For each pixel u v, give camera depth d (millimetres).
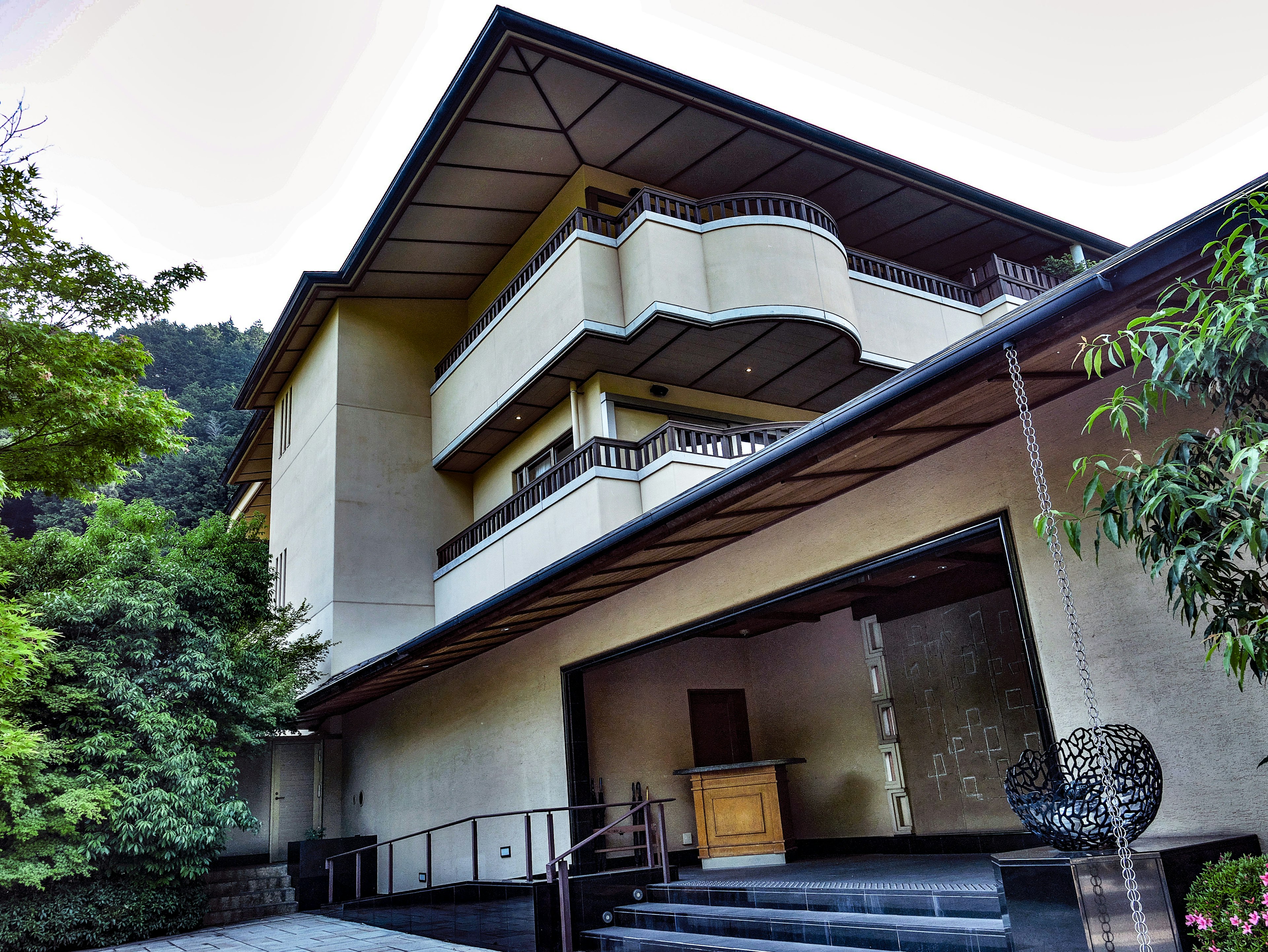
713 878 8055
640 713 10828
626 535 7117
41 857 10039
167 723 10984
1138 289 3848
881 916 5727
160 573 12086
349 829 16219
